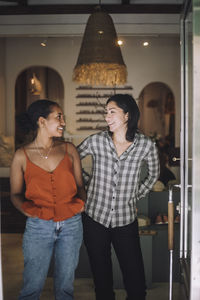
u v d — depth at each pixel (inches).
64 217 103.6
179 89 319.3
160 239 164.4
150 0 247.6
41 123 106.2
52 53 316.5
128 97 114.5
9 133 321.4
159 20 248.5
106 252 116.0
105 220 114.3
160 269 165.0
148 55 316.8
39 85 312.5
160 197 177.2
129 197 115.6
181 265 133.9
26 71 342.3
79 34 251.1
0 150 309.6
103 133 115.6
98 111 319.6
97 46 136.0
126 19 248.7
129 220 115.6
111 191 114.1
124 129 114.2
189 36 128.3
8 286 159.2
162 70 317.7
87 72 147.6
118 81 154.7
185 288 127.4
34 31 251.4
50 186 103.7
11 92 320.8
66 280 106.3
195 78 95.5
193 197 97.0
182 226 141.4
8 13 250.2
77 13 247.6
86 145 116.6
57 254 106.1
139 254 116.9
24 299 104.6
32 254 103.3
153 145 117.4
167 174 243.3
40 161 105.0
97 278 116.0
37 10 249.0
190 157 126.8
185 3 130.0
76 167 112.7
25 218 272.7
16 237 247.1
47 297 147.6
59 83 344.2
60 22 250.2
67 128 320.5
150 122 384.2
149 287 158.2
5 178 300.2
